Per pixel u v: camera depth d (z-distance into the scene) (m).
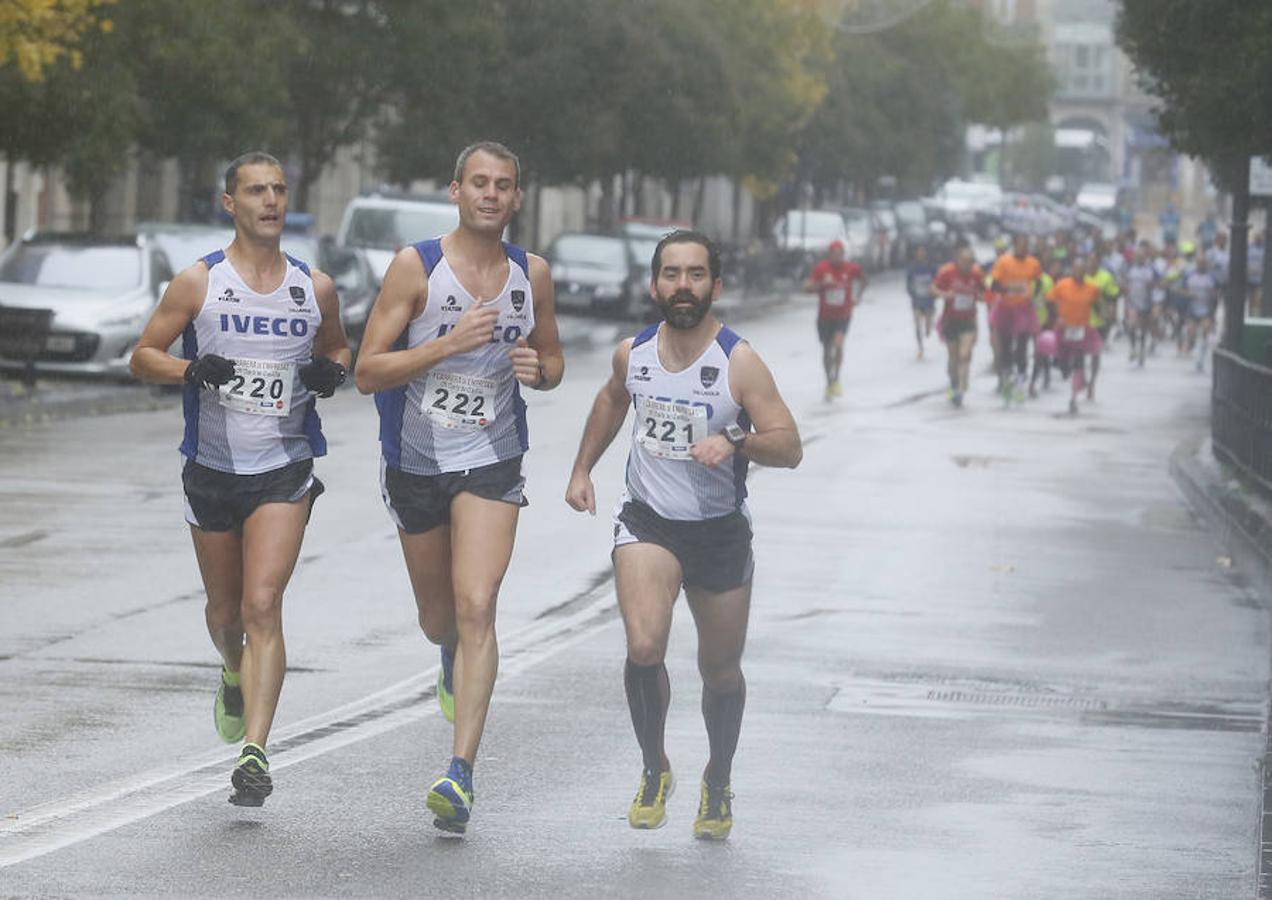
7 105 82.44
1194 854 23.19
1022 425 86.88
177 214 152.12
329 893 20.69
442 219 123.56
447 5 116.56
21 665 32.53
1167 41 65.38
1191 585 46.06
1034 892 21.50
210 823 23.28
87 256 87.25
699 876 21.78
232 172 24.30
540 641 36.34
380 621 37.62
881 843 23.39
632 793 25.50
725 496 22.91
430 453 23.73
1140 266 130.50
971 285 94.62
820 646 36.88
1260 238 144.62
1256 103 63.09
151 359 24.06
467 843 22.86
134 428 71.56
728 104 154.62
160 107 98.69
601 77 147.00
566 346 123.38
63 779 25.28
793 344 135.00
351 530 49.00
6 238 129.38
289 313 24.25
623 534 23.02
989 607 41.94
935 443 77.44
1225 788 26.64
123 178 139.62
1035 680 34.44
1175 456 70.88
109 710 29.41
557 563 45.53
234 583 25.02
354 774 25.98
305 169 122.06
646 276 145.38
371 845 22.61
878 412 90.50
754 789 25.94
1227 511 55.03
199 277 24.06
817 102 195.25
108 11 90.50
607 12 145.25
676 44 151.50
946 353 131.88
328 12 116.50
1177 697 33.31
